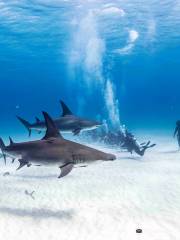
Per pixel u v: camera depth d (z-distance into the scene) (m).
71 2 26.62
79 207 7.78
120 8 28.23
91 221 6.77
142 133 31.00
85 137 23.97
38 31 35.22
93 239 5.83
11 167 14.06
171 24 33.22
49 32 35.72
